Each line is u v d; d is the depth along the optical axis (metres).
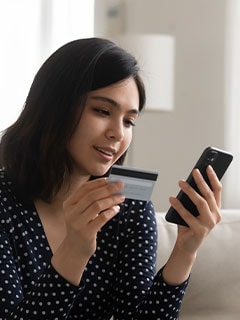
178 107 3.77
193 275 1.70
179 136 3.76
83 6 3.72
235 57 3.49
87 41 1.32
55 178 1.34
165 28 3.85
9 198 1.38
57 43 3.67
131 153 3.83
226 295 1.71
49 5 3.66
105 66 1.27
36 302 1.16
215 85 3.58
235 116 3.47
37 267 1.35
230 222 1.79
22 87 3.62
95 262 1.44
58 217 1.40
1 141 1.41
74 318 1.42
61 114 1.30
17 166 1.39
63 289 1.16
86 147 1.28
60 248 1.16
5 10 3.59
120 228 1.48
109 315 1.47
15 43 3.61
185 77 3.75
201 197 1.22
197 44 3.68
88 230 1.12
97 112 1.27
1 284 1.26
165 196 3.82
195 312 1.70
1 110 3.59
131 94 1.28
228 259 1.73
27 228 1.37
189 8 3.72
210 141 3.60
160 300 1.36
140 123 3.87
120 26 3.88
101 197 1.11
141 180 1.13
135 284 1.42
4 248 1.32
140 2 3.91
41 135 1.35
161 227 1.76
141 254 1.47
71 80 1.29
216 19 3.58
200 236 1.26
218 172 1.25
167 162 3.81
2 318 1.24
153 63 3.28
